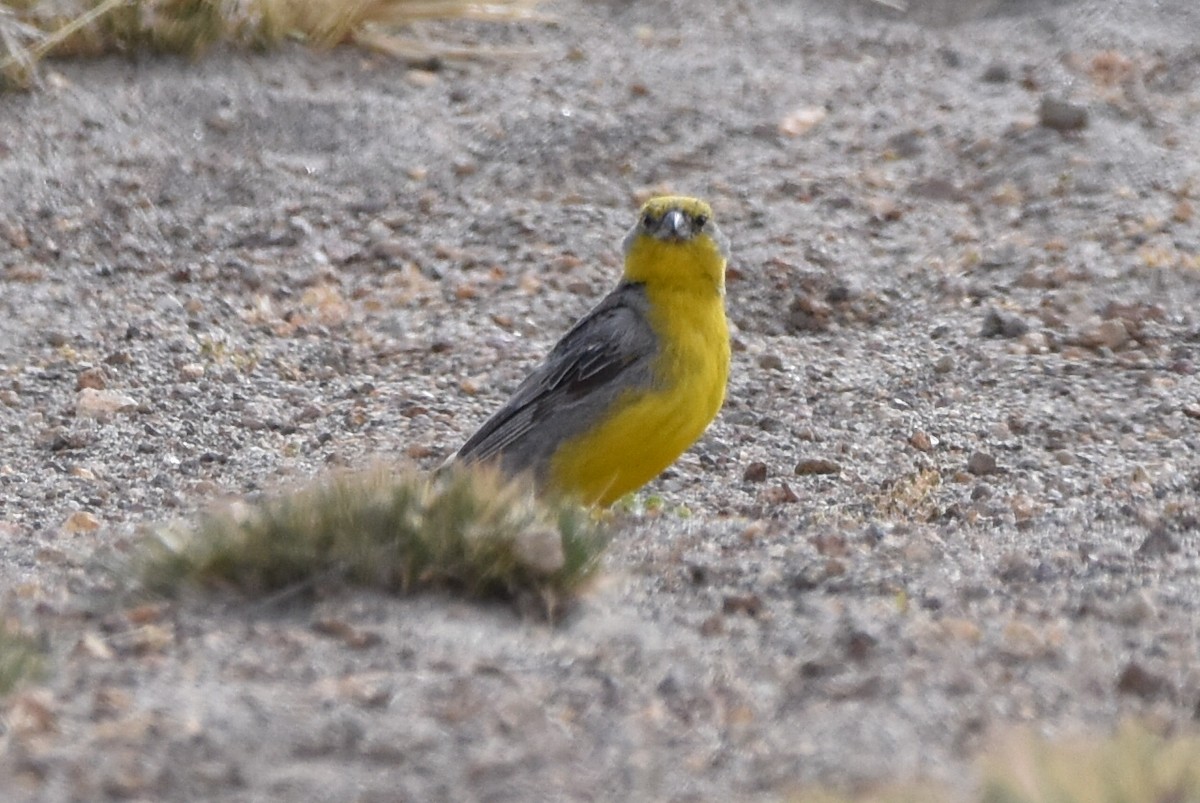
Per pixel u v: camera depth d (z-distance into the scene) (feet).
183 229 56.18
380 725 24.35
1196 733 24.25
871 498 38.58
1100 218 55.93
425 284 53.31
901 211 57.16
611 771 23.48
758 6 78.38
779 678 26.55
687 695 25.90
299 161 60.39
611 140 62.08
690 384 37.14
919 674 26.58
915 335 49.93
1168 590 30.42
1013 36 74.95
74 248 54.80
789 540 33.83
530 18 73.31
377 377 47.93
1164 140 61.62
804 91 66.80
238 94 63.46
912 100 66.39
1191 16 76.07
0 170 57.88
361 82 66.08
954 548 33.19
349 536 29.32
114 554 31.76
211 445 43.32
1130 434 42.78
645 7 76.95
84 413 44.88
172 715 24.44
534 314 51.16
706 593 30.30
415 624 27.96
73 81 63.41
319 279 53.72
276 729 24.16
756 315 51.19
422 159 60.54
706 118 64.03
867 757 23.85
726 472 41.55
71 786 22.54
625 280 37.81
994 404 44.96
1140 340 48.42
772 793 22.90
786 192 58.44
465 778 23.12
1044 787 21.79
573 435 37.27
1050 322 49.70
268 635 27.50
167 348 49.16
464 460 37.86
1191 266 52.34
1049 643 27.81
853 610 29.30
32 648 26.76
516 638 27.89
